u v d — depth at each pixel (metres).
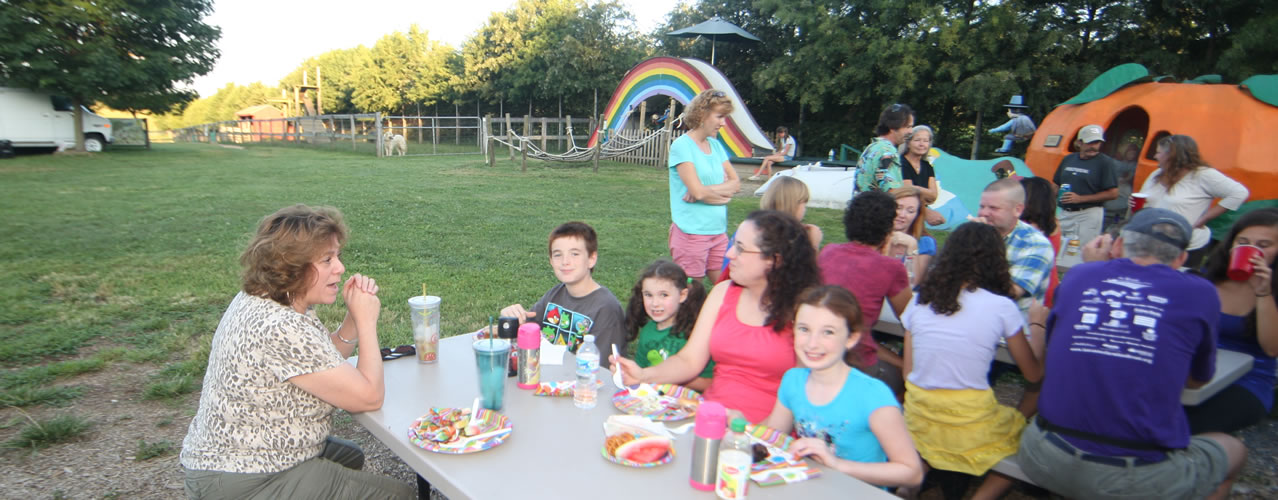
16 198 11.23
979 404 2.63
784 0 21.94
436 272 6.88
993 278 2.62
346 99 49.97
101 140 23.17
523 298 6.01
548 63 31.89
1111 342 2.25
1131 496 2.19
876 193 3.17
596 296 3.17
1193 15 16.42
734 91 18.55
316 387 2.07
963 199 9.62
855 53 20.78
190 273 6.57
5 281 6.09
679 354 2.68
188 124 81.38
